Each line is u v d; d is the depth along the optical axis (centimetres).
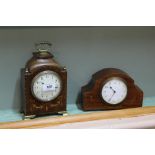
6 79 85
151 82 99
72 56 88
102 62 92
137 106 92
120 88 89
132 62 94
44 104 83
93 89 88
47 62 80
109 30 88
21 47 83
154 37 93
